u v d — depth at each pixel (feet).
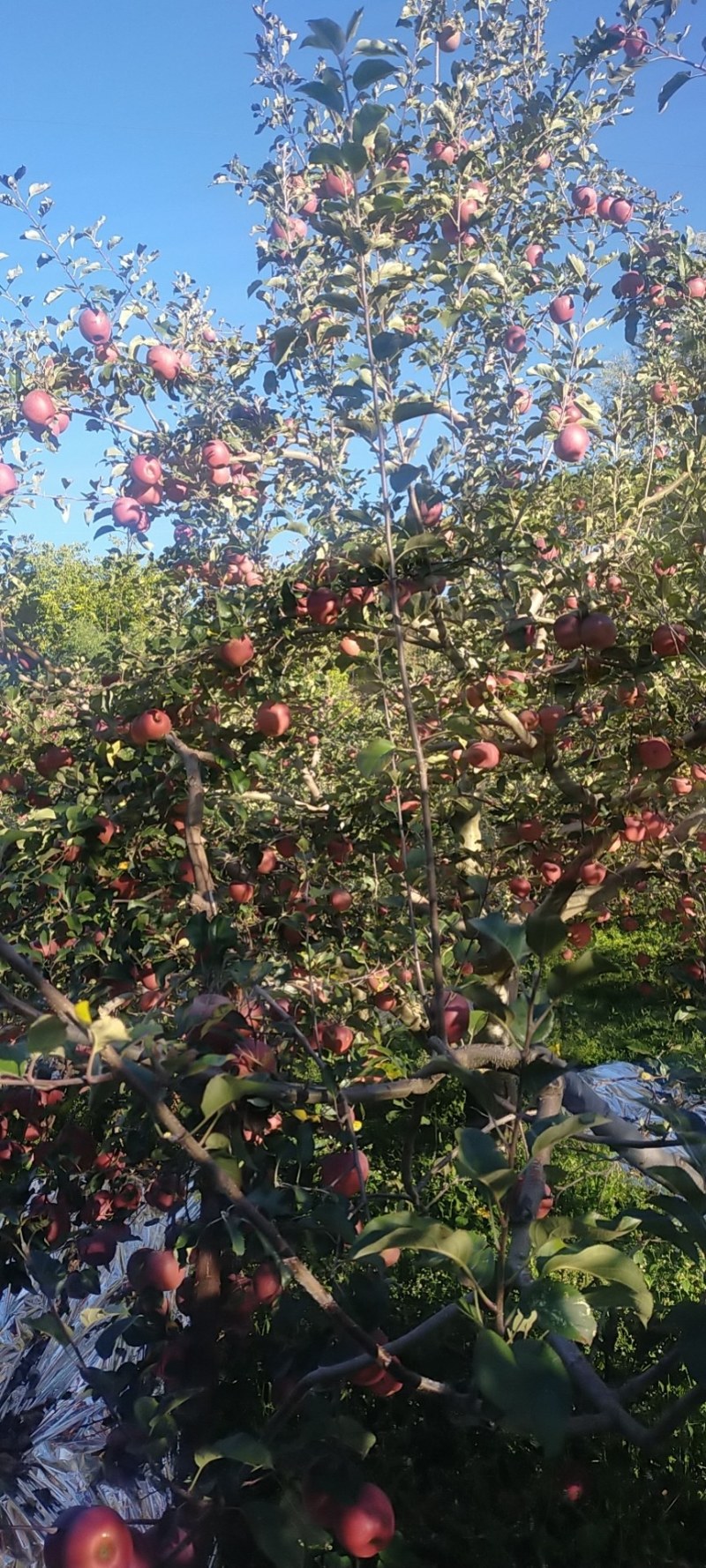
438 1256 5.17
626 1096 14.55
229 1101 5.16
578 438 11.65
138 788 10.11
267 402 12.80
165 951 9.84
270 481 12.78
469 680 10.09
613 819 10.14
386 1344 5.88
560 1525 8.27
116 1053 4.83
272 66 13.15
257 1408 6.86
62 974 10.29
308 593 9.48
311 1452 5.53
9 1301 10.40
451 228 11.12
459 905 10.70
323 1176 7.23
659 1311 10.27
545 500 12.57
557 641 9.37
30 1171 9.25
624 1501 8.34
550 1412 3.96
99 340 12.14
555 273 12.63
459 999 8.25
